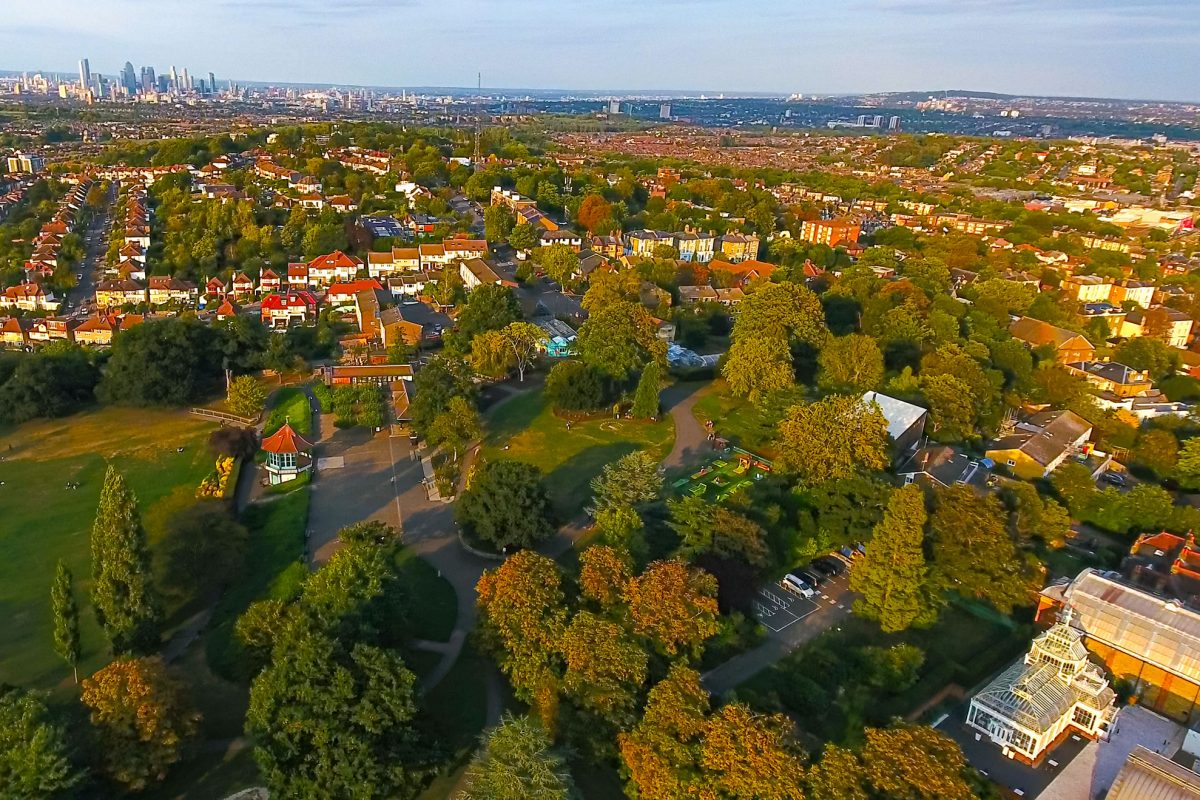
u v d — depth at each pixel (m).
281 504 138.38
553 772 75.19
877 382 171.25
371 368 192.25
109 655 101.12
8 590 115.44
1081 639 102.88
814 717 93.56
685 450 157.12
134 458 158.50
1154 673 102.12
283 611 97.75
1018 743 90.62
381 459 156.25
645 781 77.44
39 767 71.00
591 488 141.50
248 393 177.00
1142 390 196.75
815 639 107.44
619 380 178.00
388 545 111.69
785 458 134.00
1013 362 186.25
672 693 81.88
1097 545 137.00
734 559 110.44
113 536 96.69
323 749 76.38
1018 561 115.12
